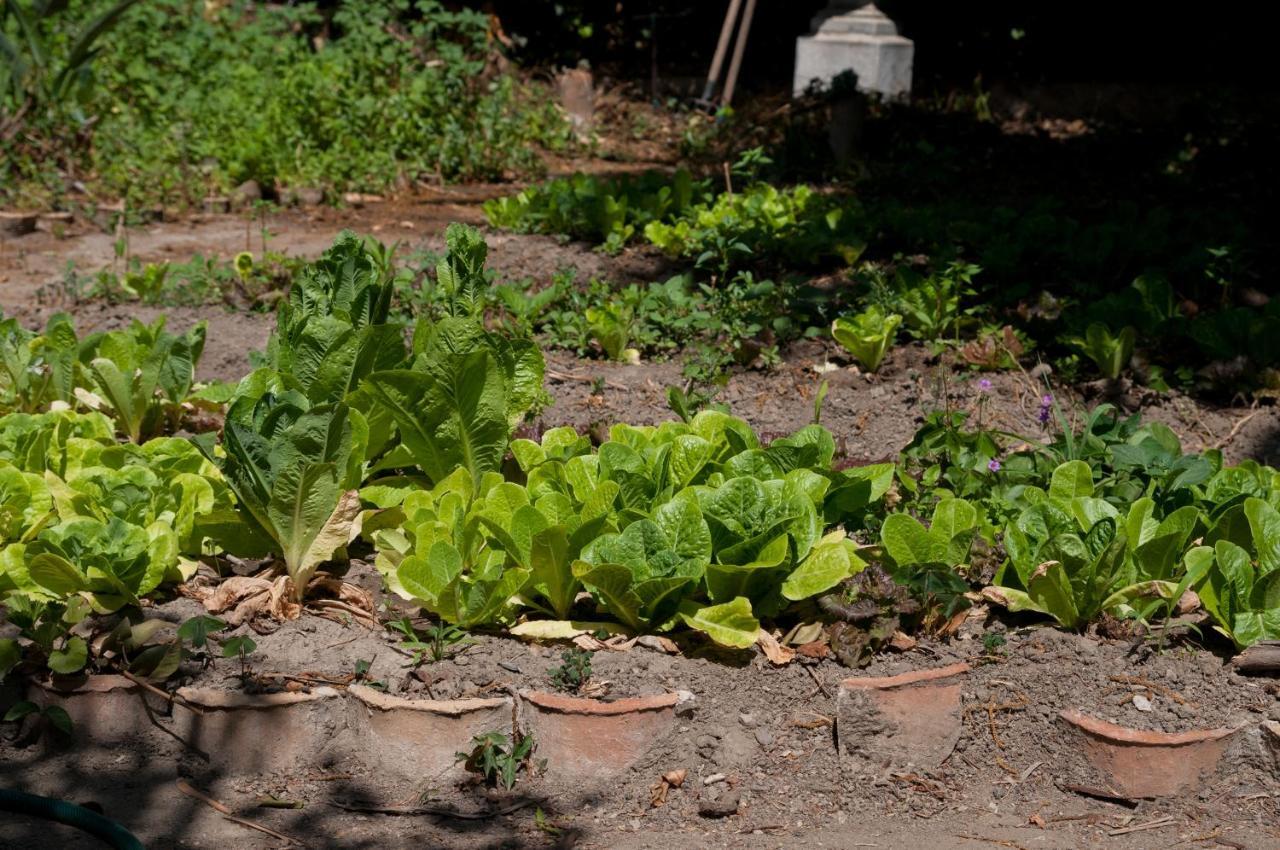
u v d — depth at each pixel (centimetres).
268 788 340
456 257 475
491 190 1206
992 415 579
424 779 343
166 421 517
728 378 602
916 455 484
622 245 879
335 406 379
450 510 397
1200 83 1700
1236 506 392
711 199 962
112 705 351
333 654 366
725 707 353
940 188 1134
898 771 350
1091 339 616
